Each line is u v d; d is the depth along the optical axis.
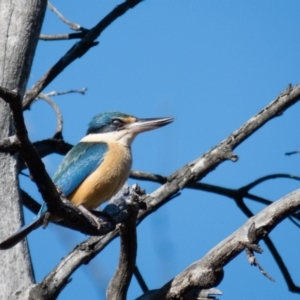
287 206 9.09
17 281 9.88
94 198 10.96
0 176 10.41
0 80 10.96
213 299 9.54
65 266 10.16
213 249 9.39
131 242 9.27
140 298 9.63
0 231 10.08
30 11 11.36
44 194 8.01
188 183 12.31
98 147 11.29
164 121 12.06
